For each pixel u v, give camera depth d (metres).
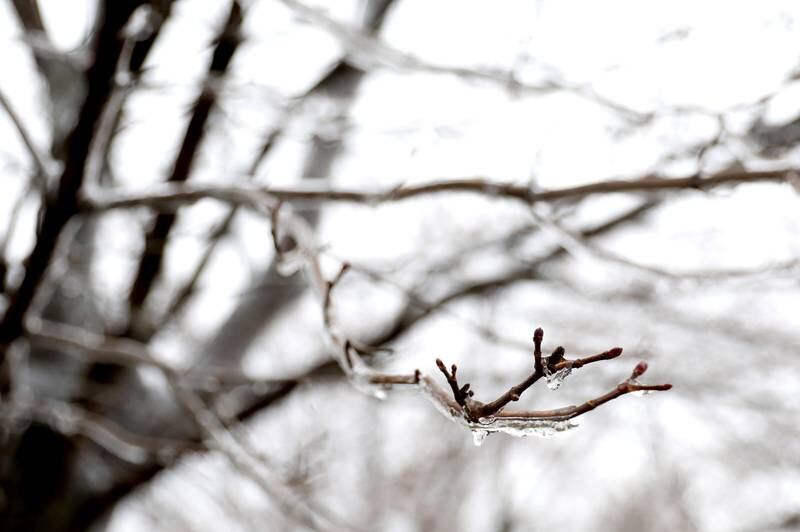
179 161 5.75
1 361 5.05
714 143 3.47
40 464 6.39
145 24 4.12
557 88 4.53
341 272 2.88
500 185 3.64
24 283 4.58
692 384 5.54
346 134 5.14
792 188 3.09
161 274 6.71
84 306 6.37
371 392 2.42
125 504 7.52
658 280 4.44
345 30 4.58
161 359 4.90
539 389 6.80
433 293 6.57
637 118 4.36
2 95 4.14
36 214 4.40
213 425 4.70
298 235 3.54
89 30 4.92
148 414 6.17
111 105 4.17
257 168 6.40
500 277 6.45
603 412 7.48
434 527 11.77
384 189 3.82
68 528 6.47
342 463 9.50
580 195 3.50
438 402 2.03
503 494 11.67
